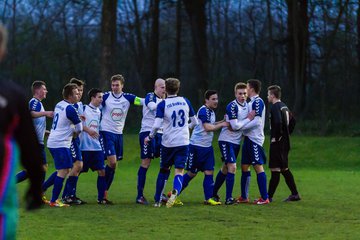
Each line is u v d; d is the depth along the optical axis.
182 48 110.31
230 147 28.47
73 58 95.69
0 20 92.88
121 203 28.69
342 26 91.94
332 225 22.16
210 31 104.69
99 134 29.38
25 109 10.19
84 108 28.73
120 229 21.27
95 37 97.12
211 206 27.47
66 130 26.98
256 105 28.30
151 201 29.64
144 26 102.00
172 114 26.89
